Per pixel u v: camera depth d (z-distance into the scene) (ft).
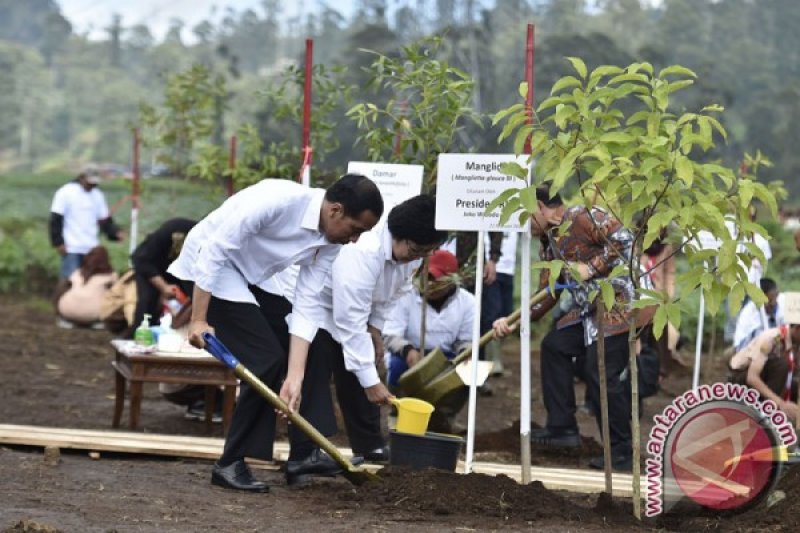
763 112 157.07
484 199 25.55
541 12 184.96
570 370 33.68
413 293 34.94
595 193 21.67
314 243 24.43
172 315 38.86
